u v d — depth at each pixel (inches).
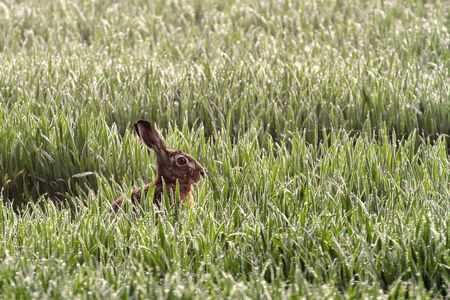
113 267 540.1
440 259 537.0
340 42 1125.1
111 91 862.5
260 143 784.9
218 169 715.4
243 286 495.5
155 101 836.0
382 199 629.0
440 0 1325.0
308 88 869.2
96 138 748.0
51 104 823.1
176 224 578.2
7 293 489.4
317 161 714.2
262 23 1211.2
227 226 576.1
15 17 1214.9
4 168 726.5
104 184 658.2
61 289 495.8
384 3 1270.9
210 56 1029.8
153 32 1170.6
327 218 579.2
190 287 495.5
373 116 828.0
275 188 647.1
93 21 1208.2
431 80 896.9
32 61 967.6
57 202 706.2
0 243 556.7
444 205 618.8
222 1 1317.7
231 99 850.1
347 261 539.2
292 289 491.2
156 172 654.5
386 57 1003.9
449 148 804.6
